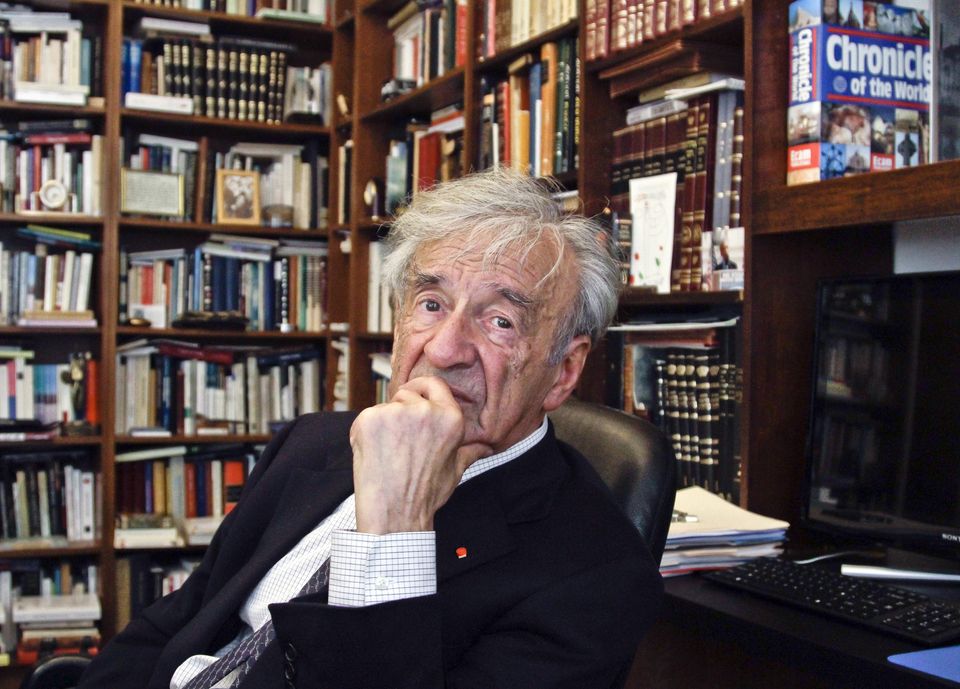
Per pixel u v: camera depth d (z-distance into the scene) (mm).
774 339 1847
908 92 1821
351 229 3525
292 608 934
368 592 954
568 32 2369
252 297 3686
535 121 2510
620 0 2164
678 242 2096
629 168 2240
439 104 3225
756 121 1809
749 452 1820
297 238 3875
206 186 3615
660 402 2111
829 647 1221
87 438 3400
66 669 1510
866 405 1631
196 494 3613
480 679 988
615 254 1316
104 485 3404
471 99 2775
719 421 1976
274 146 3768
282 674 1076
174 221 3555
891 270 1962
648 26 2082
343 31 3783
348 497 1291
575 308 1182
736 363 1927
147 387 3527
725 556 1640
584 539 1112
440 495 1024
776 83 1826
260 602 1260
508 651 1014
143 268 3555
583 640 1018
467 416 1120
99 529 3467
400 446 994
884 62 1794
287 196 3766
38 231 3377
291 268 3736
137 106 3461
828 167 1742
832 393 1702
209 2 3621
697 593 1500
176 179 3572
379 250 3398
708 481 1989
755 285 1827
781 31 1829
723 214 1973
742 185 1905
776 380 1849
